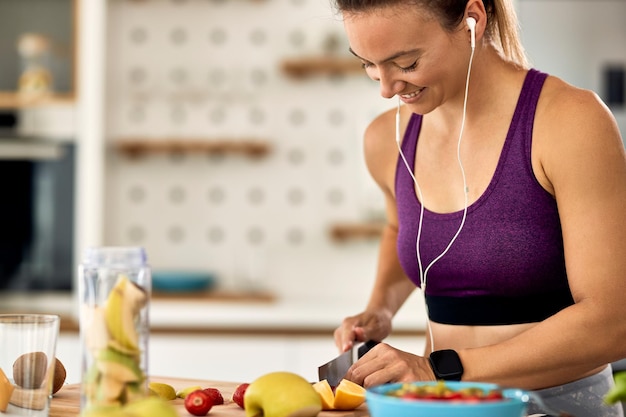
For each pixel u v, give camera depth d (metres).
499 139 1.69
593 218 1.54
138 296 1.24
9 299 4.32
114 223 4.55
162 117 4.55
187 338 3.91
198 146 4.38
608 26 4.31
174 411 1.11
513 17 1.71
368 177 4.50
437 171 1.80
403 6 1.45
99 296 1.23
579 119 1.57
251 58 4.55
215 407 1.45
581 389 1.67
